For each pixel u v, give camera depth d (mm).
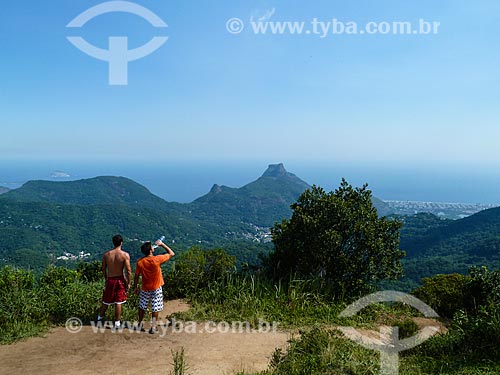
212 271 10398
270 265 11055
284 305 8906
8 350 6148
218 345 6770
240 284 9898
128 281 7426
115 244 7402
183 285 10016
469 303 9320
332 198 10359
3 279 8648
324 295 9484
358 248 10094
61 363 5695
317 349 6168
